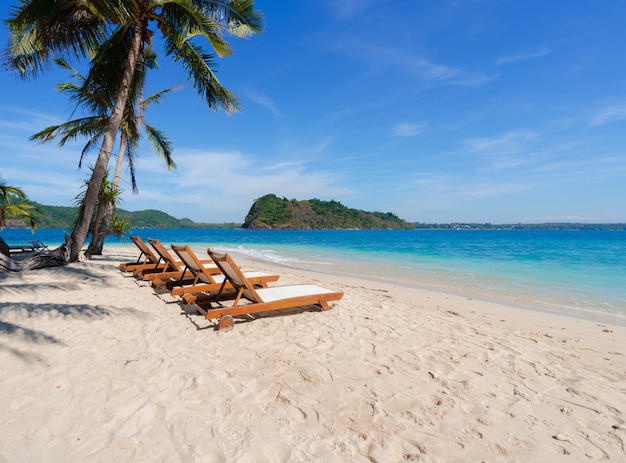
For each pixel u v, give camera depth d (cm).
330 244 3134
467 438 219
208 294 548
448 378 304
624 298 756
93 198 880
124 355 331
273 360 332
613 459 203
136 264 852
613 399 278
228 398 258
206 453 196
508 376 314
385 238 4897
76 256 888
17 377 278
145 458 191
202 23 823
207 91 1035
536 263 1446
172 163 1484
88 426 218
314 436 216
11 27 727
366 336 412
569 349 404
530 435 224
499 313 602
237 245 2953
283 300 479
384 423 232
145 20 868
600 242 3609
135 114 1213
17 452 192
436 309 605
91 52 939
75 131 1152
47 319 421
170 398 255
